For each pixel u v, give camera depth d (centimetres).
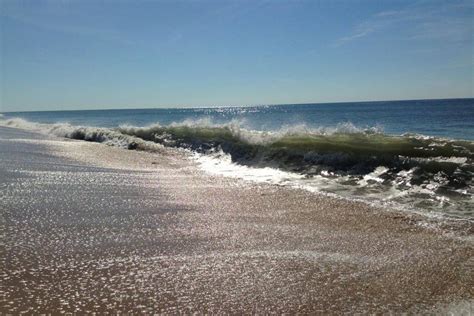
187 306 390
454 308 387
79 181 924
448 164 905
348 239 575
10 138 1891
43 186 855
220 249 537
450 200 751
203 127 1844
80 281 434
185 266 480
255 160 1213
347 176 975
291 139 1291
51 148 1512
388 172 945
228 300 404
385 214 686
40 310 370
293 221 661
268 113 8244
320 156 1093
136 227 618
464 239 563
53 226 605
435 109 7250
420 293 418
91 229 600
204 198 809
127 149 1578
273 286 434
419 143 1102
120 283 433
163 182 957
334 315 379
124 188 879
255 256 513
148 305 389
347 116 5809
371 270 473
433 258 502
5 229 584
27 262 476
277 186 916
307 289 428
